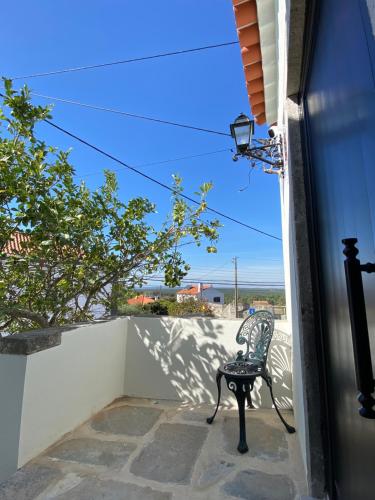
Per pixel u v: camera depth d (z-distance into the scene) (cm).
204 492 163
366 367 59
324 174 129
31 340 194
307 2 127
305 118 172
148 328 317
